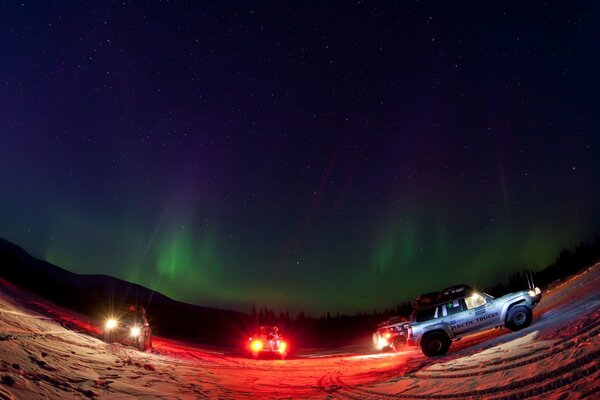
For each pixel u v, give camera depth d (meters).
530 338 9.09
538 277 35.97
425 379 8.41
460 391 6.61
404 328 19.92
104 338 13.68
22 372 6.03
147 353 14.12
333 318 71.62
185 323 50.62
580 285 17.64
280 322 73.25
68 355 8.62
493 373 7.07
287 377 12.17
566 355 6.37
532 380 5.86
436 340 12.30
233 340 45.97
